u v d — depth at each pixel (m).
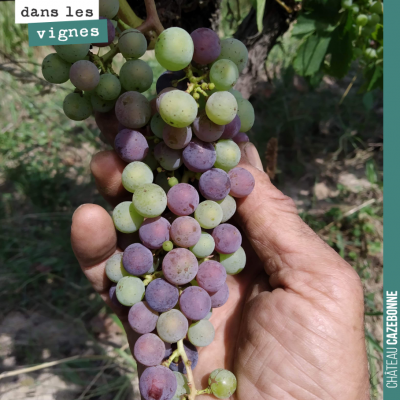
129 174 0.17
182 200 0.16
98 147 0.55
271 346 0.19
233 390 0.18
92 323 0.41
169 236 0.17
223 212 0.18
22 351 0.38
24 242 0.48
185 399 0.17
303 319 0.19
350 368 0.19
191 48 0.16
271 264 0.21
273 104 0.62
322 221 0.48
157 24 0.18
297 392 0.19
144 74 0.18
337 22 0.33
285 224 0.21
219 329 0.23
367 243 0.45
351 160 0.56
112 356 0.37
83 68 0.16
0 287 0.44
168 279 0.16
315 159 0.57
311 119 0.59
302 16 0.33
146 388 0.16
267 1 0.32
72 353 0.38
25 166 0.54
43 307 0.42
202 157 0.17
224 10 0.53
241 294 0.23
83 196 0.53
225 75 0.16
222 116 0.16
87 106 0.19
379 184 0.50
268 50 0.34
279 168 0.56
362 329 0.19
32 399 0.34
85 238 0.19
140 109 0.17
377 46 0.37
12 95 0.58
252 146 0.23
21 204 0.53
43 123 0.60
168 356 0.18
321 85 0.67
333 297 0.19
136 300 0.17
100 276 0.21
